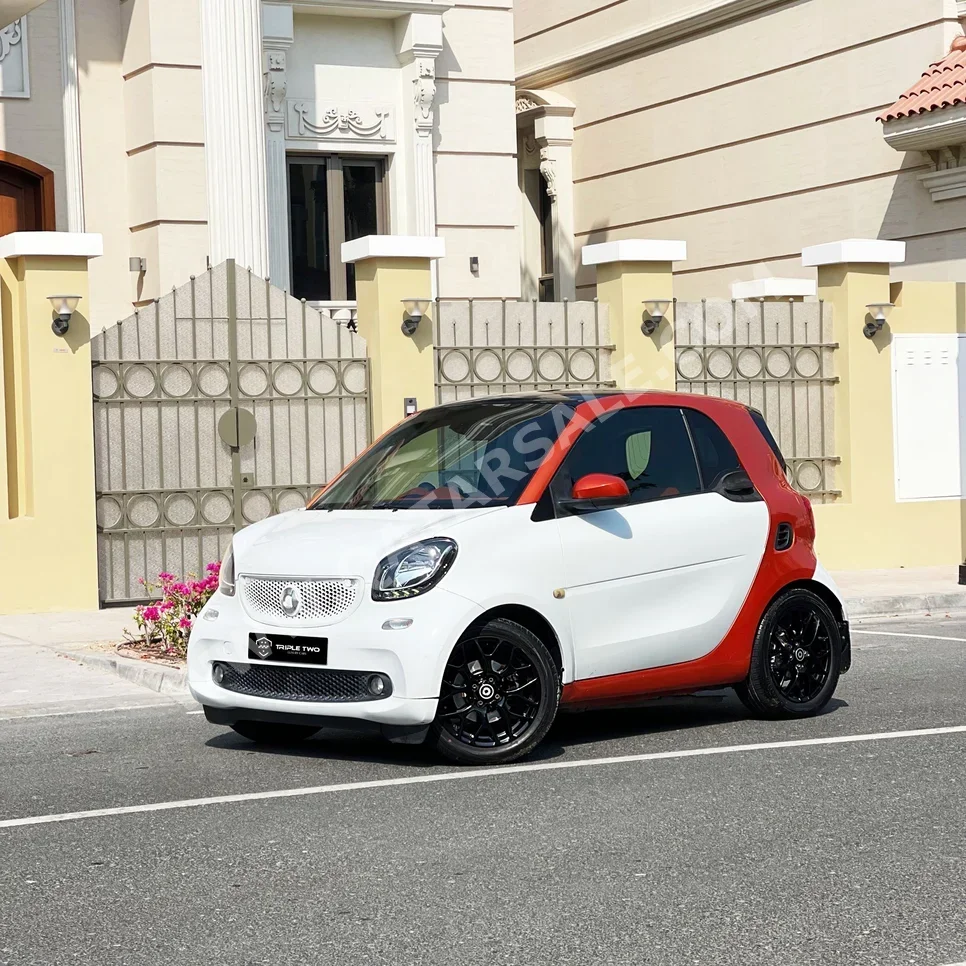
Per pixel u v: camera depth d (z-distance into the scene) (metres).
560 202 25.53
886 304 15.56
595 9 24.91
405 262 13.90
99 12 17.66
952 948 4.62
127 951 4.72
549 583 7.46
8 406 13.17
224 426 13.66
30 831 6.21
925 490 16.05
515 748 7.32
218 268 13.64
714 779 6.93
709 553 8.10
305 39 19.11
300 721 7.33
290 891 5.30
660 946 4.67
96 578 13.20
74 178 17.45
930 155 18.84
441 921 4.94
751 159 21.95
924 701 8.91
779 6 21.31
